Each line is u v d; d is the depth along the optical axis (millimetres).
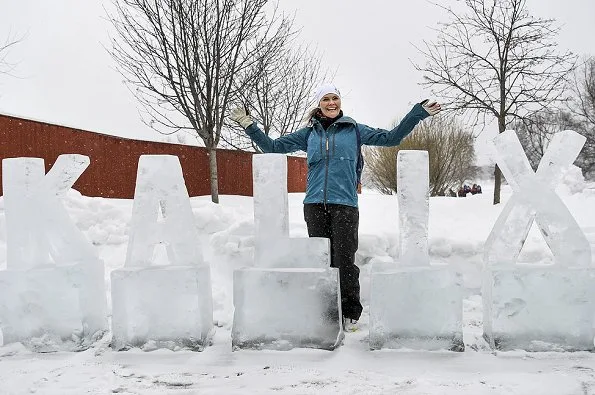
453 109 10312
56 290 3818
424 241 3828
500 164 3951
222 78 10242
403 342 3650
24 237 3982
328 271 3721
